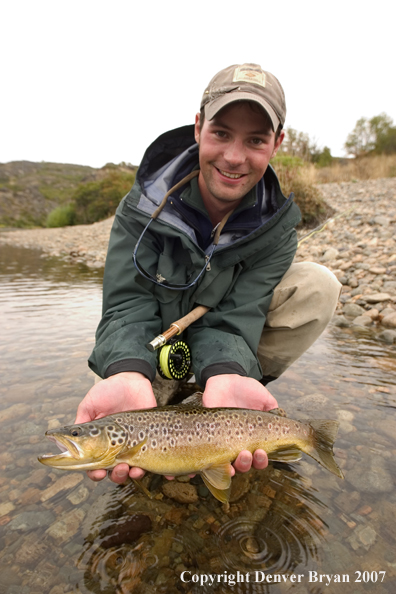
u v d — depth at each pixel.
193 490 0.58
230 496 0.57
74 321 1.42
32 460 0.64
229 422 0.59
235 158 0.67
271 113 0.65
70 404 0.81
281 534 0.50
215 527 0.51
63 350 1.12
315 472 0.62
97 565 0.46
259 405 0.64
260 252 0.77
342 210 3.38
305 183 3.38
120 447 0.53
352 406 0.80
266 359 0.83
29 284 2.21
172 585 0.44
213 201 0.74
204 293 0.75
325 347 1.15
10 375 0.95
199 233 0.75
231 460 0.58
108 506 0.55
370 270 1.84
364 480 0.60
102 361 0.66
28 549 0.48
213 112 0.65
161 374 0.72
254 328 0.73
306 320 0.77
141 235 0.71
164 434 0.56
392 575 0.45
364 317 1.39
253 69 0.68
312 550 0.48
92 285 2.18
